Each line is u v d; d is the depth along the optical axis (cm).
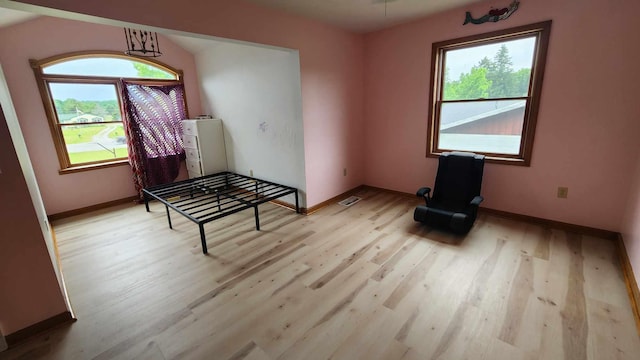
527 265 239
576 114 274
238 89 424
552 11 268
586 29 255
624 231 254
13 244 168
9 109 236
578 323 176
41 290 180
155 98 449
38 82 352
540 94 288
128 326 187
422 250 269
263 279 233
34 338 179
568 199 293
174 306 204
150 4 211
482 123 340
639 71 240
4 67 330
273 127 391
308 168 369
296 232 318
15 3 163
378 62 407
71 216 388
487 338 168
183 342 173
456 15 324
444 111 368
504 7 292
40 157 363
